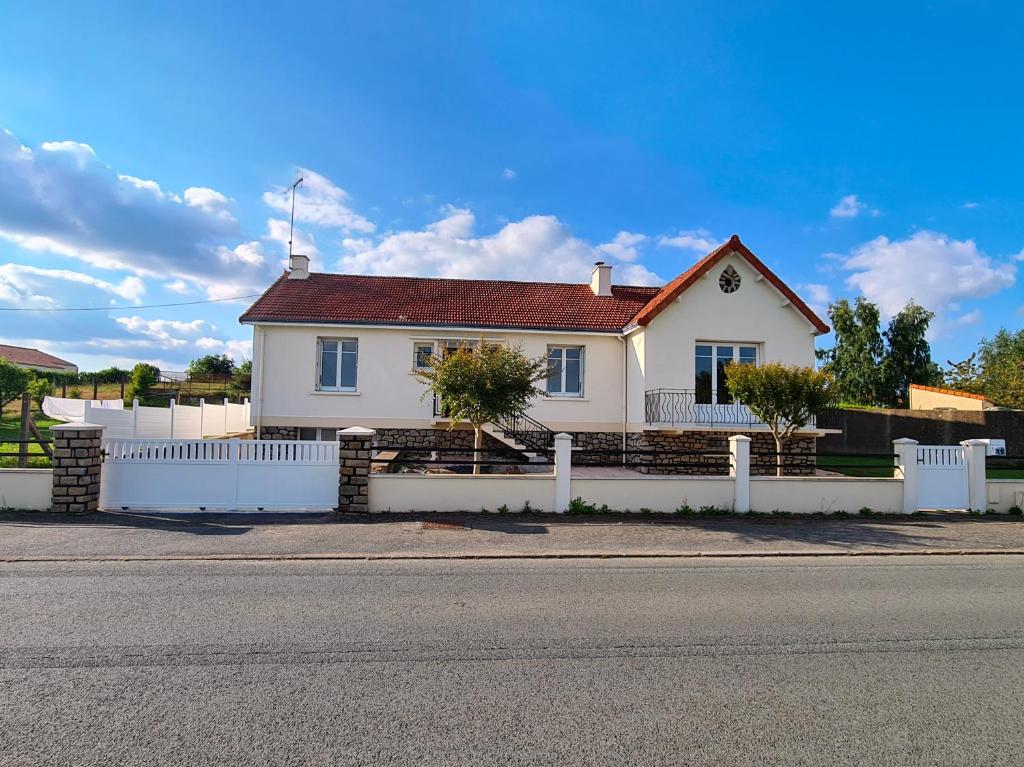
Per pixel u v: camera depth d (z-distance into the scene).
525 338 18.69
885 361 37.47
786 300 17.14
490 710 3.62
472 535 8.98
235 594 5.99
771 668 4.33
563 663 4.35
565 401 18.69
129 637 4.75
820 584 6.78
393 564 7.42
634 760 3.11
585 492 10.81
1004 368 29.28
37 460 14.84
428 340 18.45
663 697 3.83
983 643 4.90
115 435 14.29
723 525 10.12
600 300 21.05
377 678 4.04
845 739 3.36
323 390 18.05
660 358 16.92
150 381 36.91
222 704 3.63
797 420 12.61
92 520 9.25
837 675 4.22
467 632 4.97
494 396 12.10
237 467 10.19
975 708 3.75
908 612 5.73
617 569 7.37
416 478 10.43
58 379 41.59
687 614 5.57
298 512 10.18
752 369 12.75
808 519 10.77
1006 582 6.96
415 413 18.12
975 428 21.91
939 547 8.89
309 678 4.02
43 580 6.43
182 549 7.83
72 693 3.75
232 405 22.33
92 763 2.99
